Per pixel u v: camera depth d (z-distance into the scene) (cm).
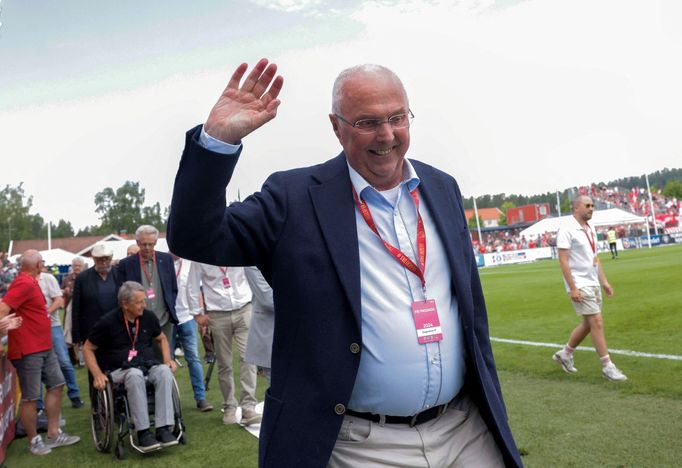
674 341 761
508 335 966
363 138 188
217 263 182
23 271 569
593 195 6569
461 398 215
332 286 184
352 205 196
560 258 615
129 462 505
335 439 178
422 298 199
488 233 6712
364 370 193
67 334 967
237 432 565
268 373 487
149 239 674
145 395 524
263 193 194
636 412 488
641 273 1783
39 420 653
